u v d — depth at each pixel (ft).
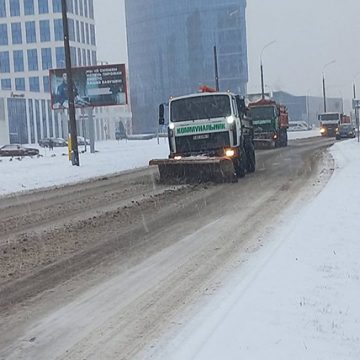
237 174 68.85
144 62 486.38
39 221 42.78
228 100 66.39
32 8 369.71
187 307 21.06
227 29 440.04
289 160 97.86
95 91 160.45
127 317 20.53
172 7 460.55
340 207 39.45
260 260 26.94
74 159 97.14
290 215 39.37
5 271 27.81
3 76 375.04
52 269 27.84
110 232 36.86
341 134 198.70
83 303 22.39
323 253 26.81
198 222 39.04
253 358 15.89
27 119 321.73
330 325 18.16
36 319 20.84
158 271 26.53
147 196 55.01
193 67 452.76
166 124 68.03
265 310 19.60
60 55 366.43
